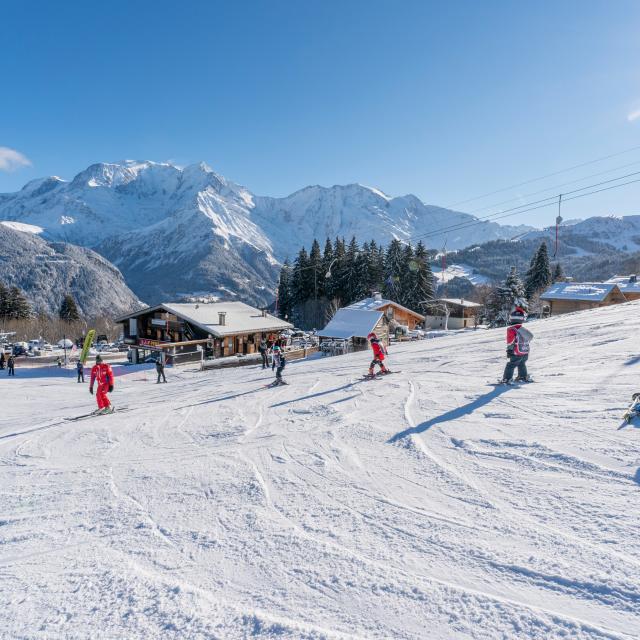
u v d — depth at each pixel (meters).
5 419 15.62
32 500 5.60
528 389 8.34
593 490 4.05
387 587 2.98
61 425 11.28
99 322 79.56
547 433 5.70
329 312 70.25
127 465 6.78
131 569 3.54
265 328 42.88
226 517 4.37
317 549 3.56
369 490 4.66
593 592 2.73
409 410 7.89
